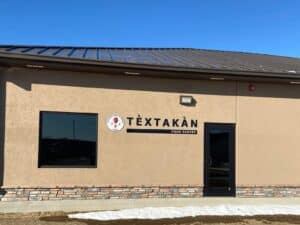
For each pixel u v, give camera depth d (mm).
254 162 15578
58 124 13859
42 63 13062
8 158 13328
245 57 20750
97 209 13781
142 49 21844
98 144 14156
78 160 14000
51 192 13648
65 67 13539
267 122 15750
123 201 14039
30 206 13273
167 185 14734
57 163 13805
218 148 15281
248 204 14820
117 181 14289
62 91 13859
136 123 14523
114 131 14312
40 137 13641
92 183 14047
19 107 13453
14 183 13359
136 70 13930
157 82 14742
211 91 15258
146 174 14562
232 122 15422
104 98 14250
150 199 14398
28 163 13492
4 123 13305
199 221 12500
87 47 19922
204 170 15086
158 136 14719
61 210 13508
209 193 15102
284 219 12984
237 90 15500
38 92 13633
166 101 14812
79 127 14047
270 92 15820
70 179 13859
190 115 15031
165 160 14750
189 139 14992
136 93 14547
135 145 14492
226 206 14383
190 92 15055
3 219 12344
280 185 15750
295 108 16062
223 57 19703
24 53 12703
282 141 15875
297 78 15164
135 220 12469
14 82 13422
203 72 14297
